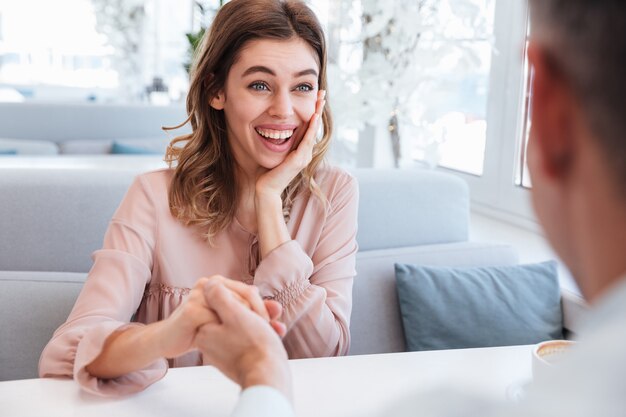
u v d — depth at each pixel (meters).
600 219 0.28
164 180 1.44
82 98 6.35
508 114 2.44
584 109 0.28
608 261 0.28
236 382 0.76
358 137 2.64
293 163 1.39
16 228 1.60
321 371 1.06
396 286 1.75
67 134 4.03
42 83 6.52
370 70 2.22
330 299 1.40
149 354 0.94
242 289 0.89
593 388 0.26
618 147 0.27
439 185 1.93
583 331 0.28
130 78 5.61
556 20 0.28
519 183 2.44
